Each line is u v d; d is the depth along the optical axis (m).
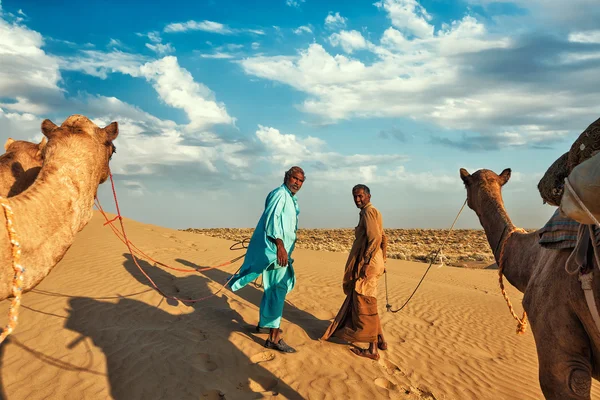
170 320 7.64
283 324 8.09
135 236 17.36
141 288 9.34
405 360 7.54
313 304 10.11
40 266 3.90
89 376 5.39
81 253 12.37
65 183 4.33
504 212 5.00
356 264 7.19
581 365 3.42
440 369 7.39
